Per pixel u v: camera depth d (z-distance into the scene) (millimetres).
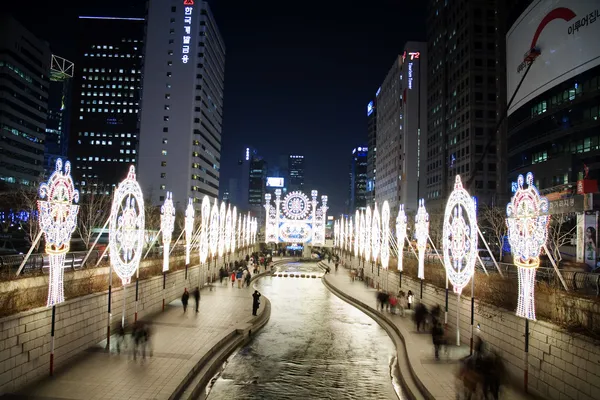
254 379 20000
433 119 126562
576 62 61438
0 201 61219
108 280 24984
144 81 123250
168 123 121875
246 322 29203
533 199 16859
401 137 141500
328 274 67562
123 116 168875
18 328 15672
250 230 100000
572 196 42438
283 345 26250
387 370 21844
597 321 14352
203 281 47656
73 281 21250
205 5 124750
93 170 167250
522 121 75312
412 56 138250
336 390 18859
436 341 21625
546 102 68562
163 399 15086
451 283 26234
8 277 17438
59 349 18422
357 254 71750
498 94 95125
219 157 151750
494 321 20422
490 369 14852
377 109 180125
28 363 16250
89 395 15281
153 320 29078
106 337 23203
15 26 100500
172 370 18250
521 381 17766
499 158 94062
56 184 17234
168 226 33344
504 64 93250
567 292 16484
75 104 169500
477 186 98312
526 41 74188
